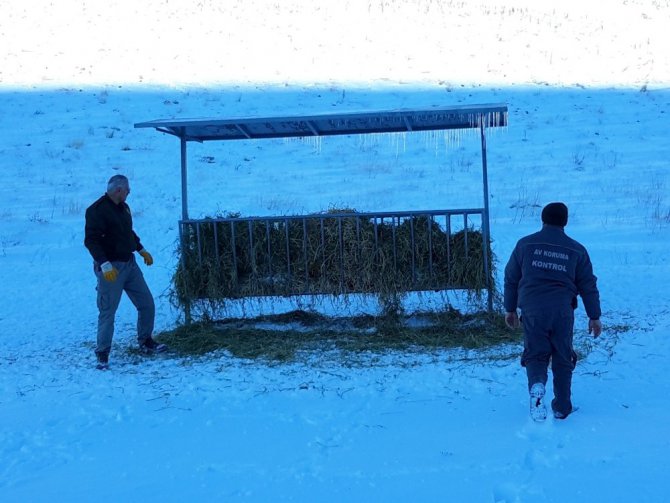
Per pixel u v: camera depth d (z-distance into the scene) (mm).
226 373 6109
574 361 4715
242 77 25328
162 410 5234
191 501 3768
